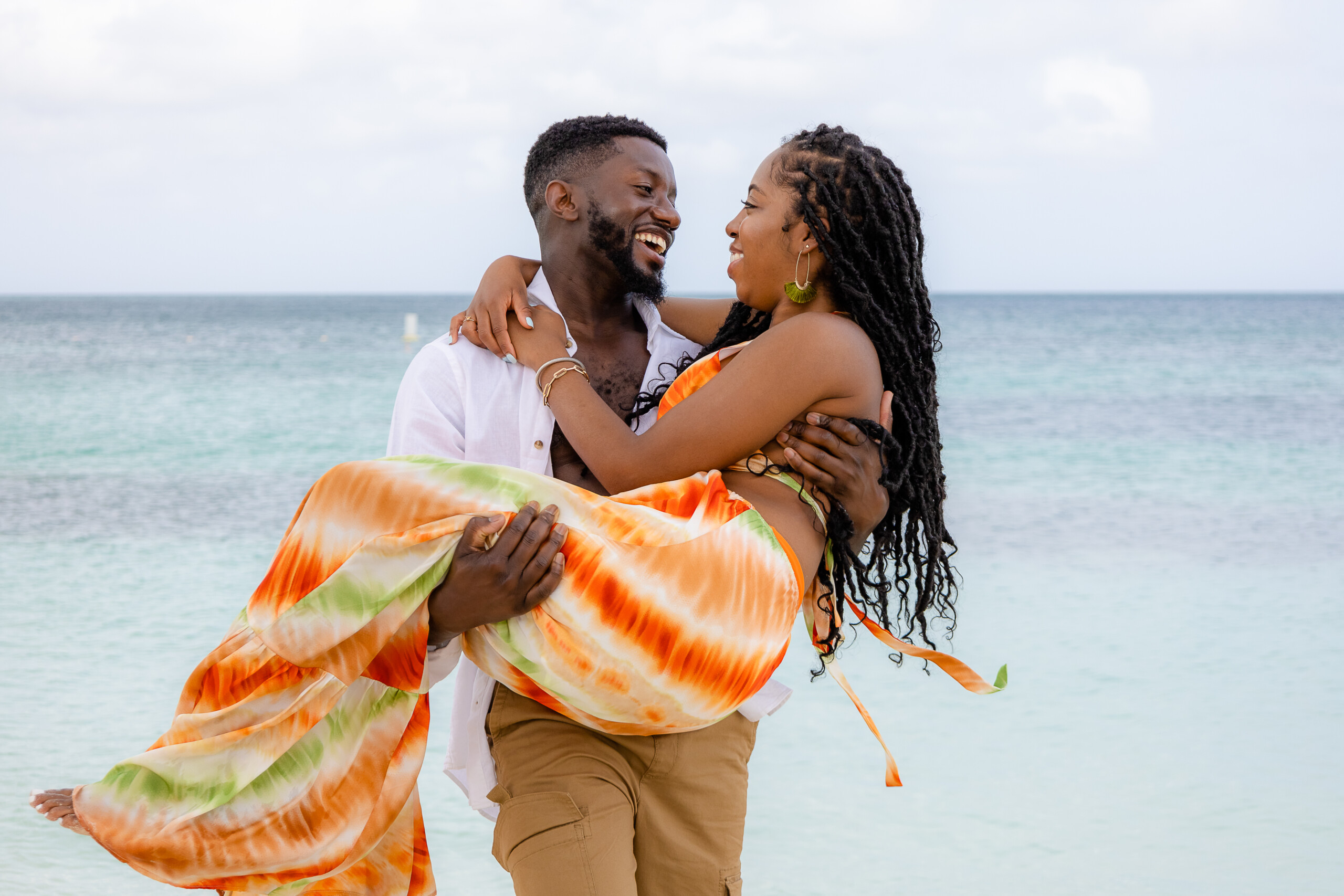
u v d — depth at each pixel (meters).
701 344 3.10
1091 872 4.62
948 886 4.48
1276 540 11.58
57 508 13.13
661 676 2.17
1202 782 5.48
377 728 2.22
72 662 7.07
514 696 2.49
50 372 31.41
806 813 5.17
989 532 12.05
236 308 109.81
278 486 14.88
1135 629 8.16
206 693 2.25
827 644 2.68
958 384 29.94
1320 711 6.44
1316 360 37.06
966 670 2.68
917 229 2.59
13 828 4.79
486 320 2.75
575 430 2.54
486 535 2.12
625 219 2.89
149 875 2.11
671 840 2.56
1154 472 16.52
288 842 2.16
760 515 2.33
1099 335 51.00
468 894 4.48
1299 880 4.54
